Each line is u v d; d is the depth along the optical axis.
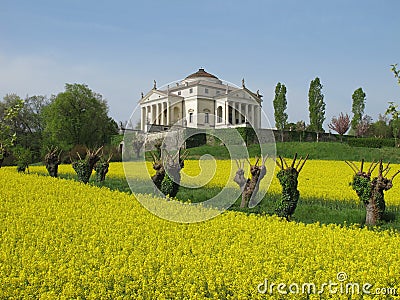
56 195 17.61
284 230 12.12
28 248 10.13
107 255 9.60
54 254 9.48
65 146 63.16
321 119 68.62
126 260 9.32
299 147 47.09
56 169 27.69
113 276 8.30
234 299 7.67
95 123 67.75
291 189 15.23
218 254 9.58
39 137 70.88
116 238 11.03
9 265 8.79
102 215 13.86
